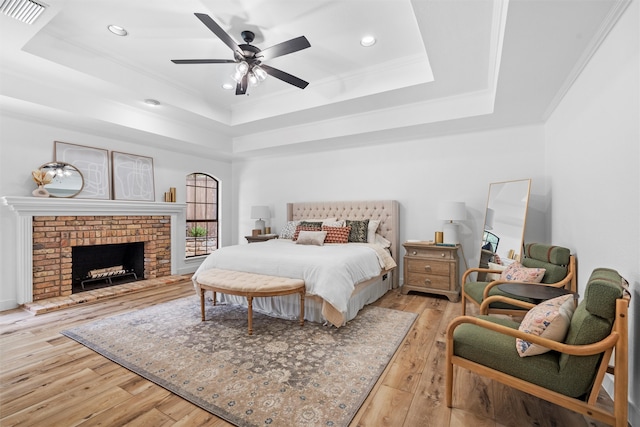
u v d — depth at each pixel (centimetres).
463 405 173
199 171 570
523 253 315
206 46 293
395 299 385
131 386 192
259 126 473
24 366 216
